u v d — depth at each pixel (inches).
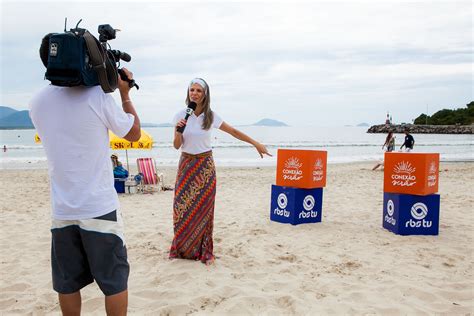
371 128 4739.2
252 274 164.2
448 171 641.0
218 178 552.4
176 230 177.8
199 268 168.4
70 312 90.2
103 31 88.6
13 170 709.3
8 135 3245.6
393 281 157.6
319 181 257.8
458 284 155.2
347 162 901.2
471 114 5620.1
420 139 2706.7
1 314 130.0
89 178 83.0
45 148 84.1
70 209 82.4
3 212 304.8
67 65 77.1
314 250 199.5
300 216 254.4
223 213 294.0
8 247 206.1
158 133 3225.9
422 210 229.1
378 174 594.9
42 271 170.1
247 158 1029.2
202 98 162.4
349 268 173.6
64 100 82.2
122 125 86.8
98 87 84.7
